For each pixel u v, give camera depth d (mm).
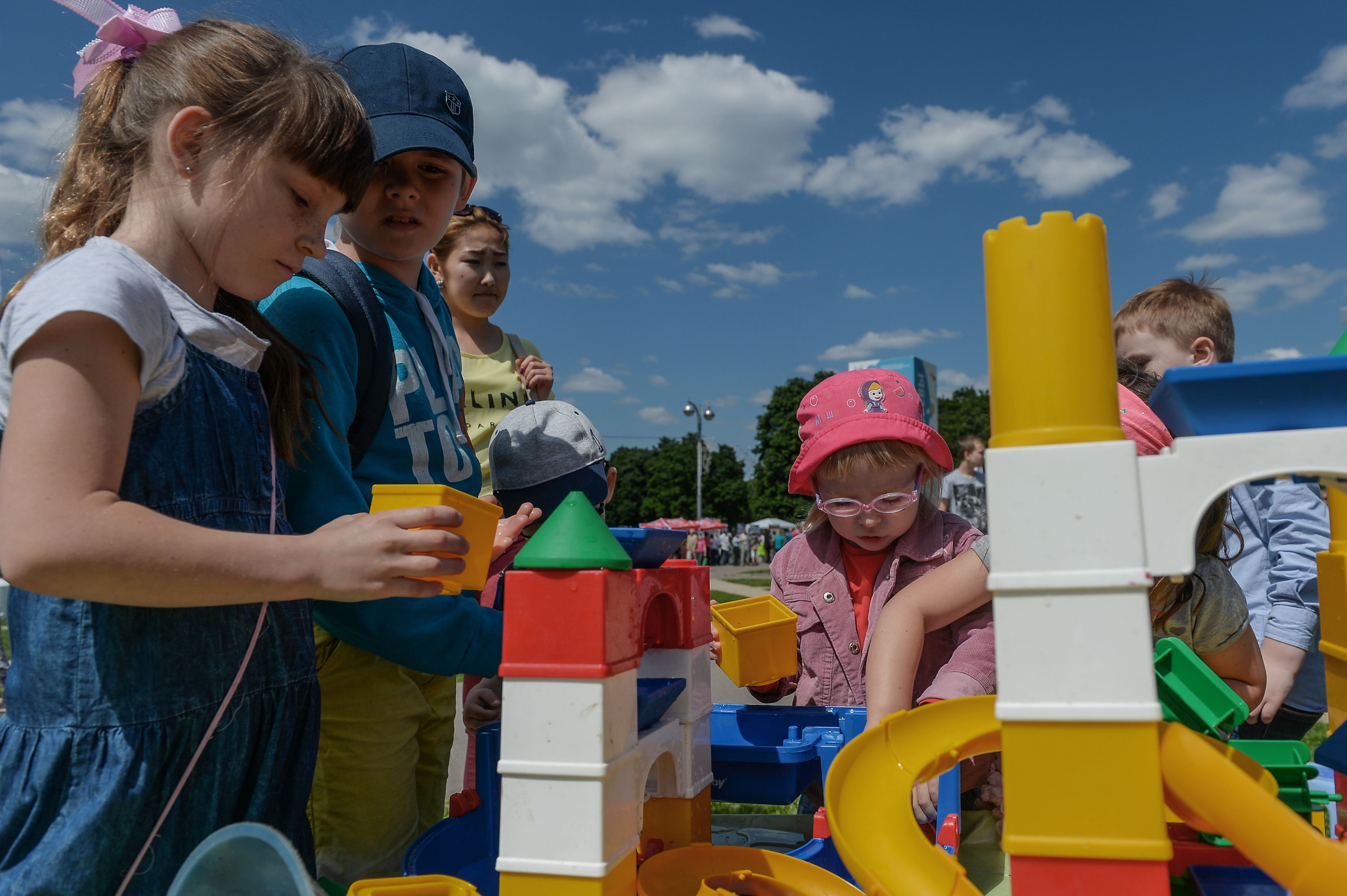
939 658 1716
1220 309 2803
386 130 1618
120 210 1132
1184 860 1008
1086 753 630
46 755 974
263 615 1136
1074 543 638
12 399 885
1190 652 976
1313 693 2500
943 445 1888
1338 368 602
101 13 1212
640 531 1065
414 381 1664
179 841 1025
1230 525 1966
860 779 880
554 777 835
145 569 855
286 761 1193
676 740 1133
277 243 1118
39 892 925
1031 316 657
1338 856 583
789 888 979
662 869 1001
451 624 1324
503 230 3529
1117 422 658
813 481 2008
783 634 1623
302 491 1364
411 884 872
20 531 832
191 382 1070
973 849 1286
